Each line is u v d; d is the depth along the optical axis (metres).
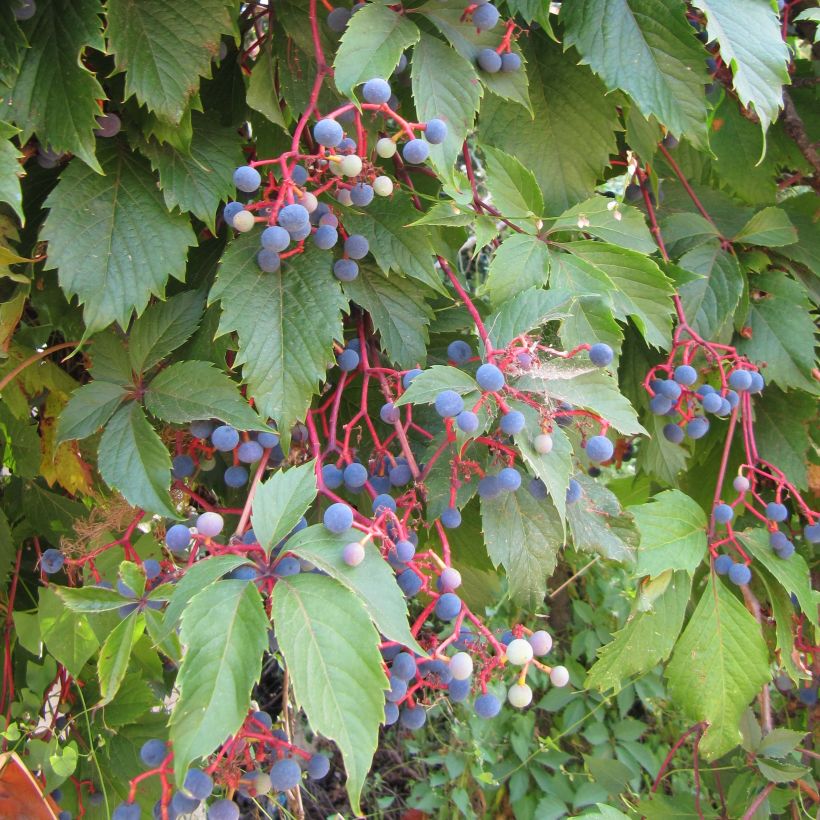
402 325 0.32
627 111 0.36
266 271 0.30
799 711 0.48
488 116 0.35
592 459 0.28
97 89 0.27
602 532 0.31
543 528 0.30
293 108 0.32
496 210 0.33
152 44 0.28
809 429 0.41
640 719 0.79
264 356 0.29
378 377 0.33
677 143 0.41
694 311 0.37
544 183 0.36
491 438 0.28
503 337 0.28
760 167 0.44
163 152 0.30
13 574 0.38
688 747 0.70
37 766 0.32
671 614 0.34
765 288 0.38
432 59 0.30
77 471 0.37
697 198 0.41
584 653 0.75
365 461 0.35
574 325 0.31
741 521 0.42
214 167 0.30
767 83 0.31
